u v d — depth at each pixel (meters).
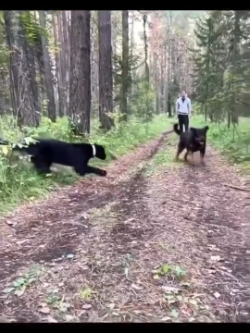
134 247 3.60
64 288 2.95
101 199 5.50
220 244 3.85
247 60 9.74
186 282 3.04
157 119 28.86
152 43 34.81
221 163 8.45
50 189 6.01
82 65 8.93
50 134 7.95
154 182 6.39
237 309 2.72
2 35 7.75
